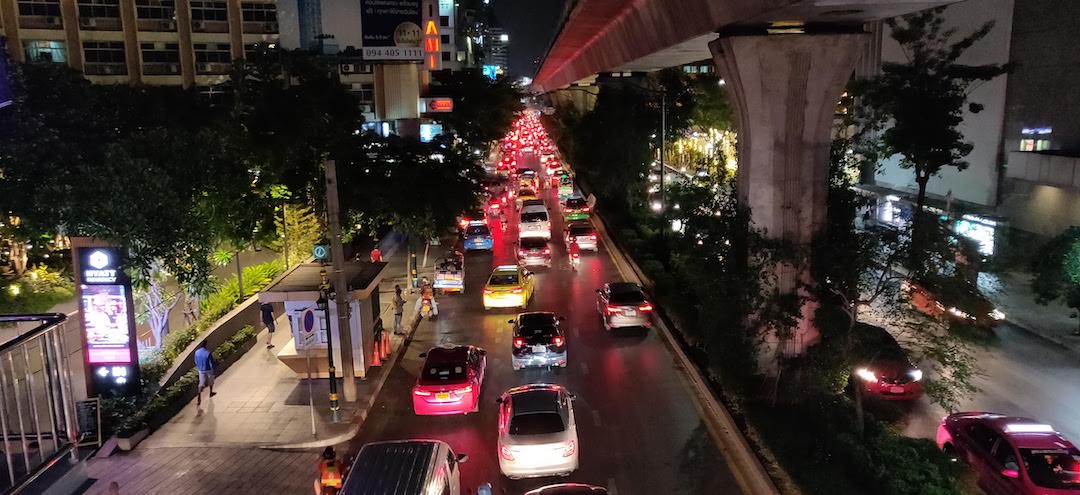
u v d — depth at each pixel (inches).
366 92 2461.9
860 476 554.3
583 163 2166.6
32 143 1037.8
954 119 1175.0
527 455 570.3
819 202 740.0
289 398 780.0
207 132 931.3
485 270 1393.9
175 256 759.1
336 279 734.5
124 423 672.4
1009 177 1267.2
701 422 695.1
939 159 1185.4
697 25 790.5
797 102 725.3
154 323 858.1
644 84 1797.5
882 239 609.6
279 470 625.6
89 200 700.7
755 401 692.7
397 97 1930.4
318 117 1067.9
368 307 842.8
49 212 741.9
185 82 2347.4
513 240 1688.0
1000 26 1318.9
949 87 1171.3
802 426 631.8
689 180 1234.0
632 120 1780.3
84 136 1243.8
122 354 705.0
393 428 713.0
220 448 666.8
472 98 1802.4
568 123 2733.8
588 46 1578.5
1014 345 951.0
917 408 748.6
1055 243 976.3
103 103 1455.5
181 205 763.4
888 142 1210.0
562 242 1660.9
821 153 737.6
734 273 682.8
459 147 1417.3
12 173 1008.9
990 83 1347.2
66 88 1295.5
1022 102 1294.3
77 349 927.7
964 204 1413.6
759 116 729.0
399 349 930.7
